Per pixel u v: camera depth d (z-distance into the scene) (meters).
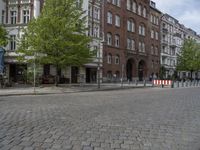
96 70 48.19
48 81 36.78
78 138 6.64
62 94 22.52
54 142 6.23
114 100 16.48
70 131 7.38
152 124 8.62
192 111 11.83
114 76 53.25
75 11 29.72
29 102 14.83
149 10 67.81
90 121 8.92
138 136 7.00
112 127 8.02
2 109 11.67
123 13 57.12
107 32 52.06
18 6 39.59
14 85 31.59
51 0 29.31
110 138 6.72
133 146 6.07
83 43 28.91
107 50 51.62
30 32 28.36
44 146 5.89
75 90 26.67
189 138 6.97
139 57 62.81
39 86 30.55
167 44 79.94
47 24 27.41
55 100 16.23
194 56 75.25
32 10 39.12
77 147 5.88
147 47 66.69
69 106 13.02
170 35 82.69
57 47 27.38
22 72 38.88
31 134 6.96
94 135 6.98
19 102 14.79
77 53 28.23
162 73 73.12
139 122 8.92
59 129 7.60
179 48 88.88
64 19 27.92
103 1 50.41
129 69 61.59
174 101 16.20
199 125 8.70
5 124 8.21
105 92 25.58
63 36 27.94
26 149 5.66
